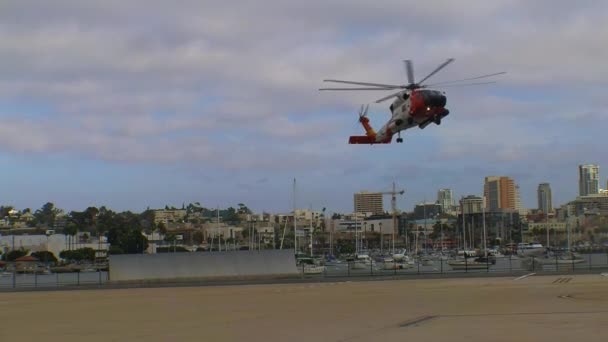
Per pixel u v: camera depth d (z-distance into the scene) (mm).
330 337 19094
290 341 18406
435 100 38562
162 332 21859
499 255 149250
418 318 24188
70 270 117438
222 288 54438
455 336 18328
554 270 65188
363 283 55344
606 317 22656
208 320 25922
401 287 46438
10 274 107938
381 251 182625
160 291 52219
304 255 152000
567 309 26172
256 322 24516
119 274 65188
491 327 20391
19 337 21719
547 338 17406
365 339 18312
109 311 32219
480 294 36688
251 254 68375
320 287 50625
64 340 20391
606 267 65125
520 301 31000
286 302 35094
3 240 185500
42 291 58562
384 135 44531
